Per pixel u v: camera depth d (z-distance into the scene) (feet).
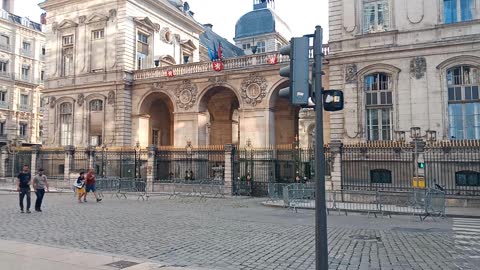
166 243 34.27
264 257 29.27
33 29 190.19
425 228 44.80
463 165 75.51
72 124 127.85
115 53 121.90
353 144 85.71
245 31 237.25
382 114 87.92
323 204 18.19
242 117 106.22
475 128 79.66
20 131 183.42
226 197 85.35
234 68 107.45
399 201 68.39
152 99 124.98
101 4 125.80
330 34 93.76
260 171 97.09
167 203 72.43
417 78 84.07
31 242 33.91
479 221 51.70
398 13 86.69
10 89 178.29
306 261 28.12
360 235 39.50
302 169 95.91
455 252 31.50
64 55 133.49
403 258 29.30
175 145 115.03
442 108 81.51
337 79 91.56
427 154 78.33
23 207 59.36
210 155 105.29
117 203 71.72
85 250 30.50
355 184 82.43
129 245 33.27
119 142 118.62
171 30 143.02
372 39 88.58
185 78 114.42
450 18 83.20
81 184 73.41
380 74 88.58
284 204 65.51
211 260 28.25
